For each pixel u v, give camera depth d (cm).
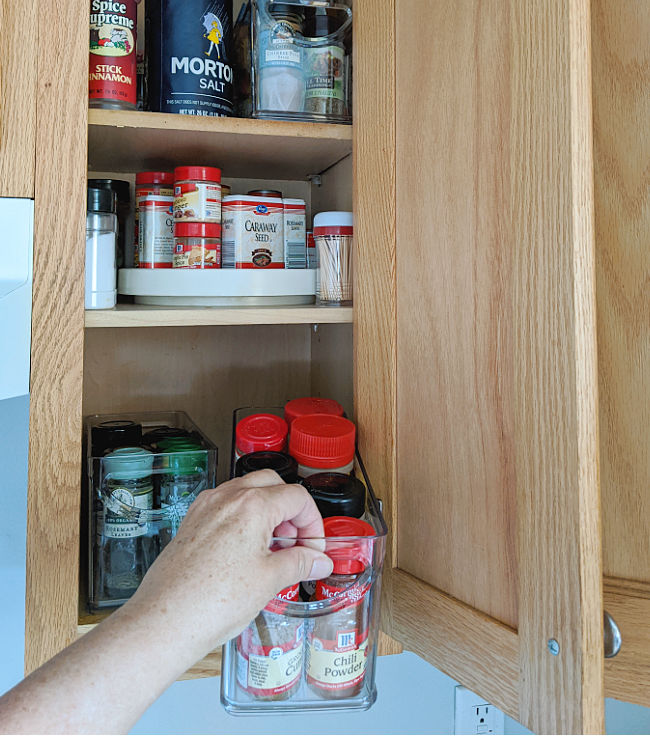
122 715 44
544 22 47
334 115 83
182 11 77
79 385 68
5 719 41
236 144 83
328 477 69
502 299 53
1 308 66
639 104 62
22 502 96
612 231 64
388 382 72
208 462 81
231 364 107
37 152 67
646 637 64
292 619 61
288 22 81
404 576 69
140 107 86
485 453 56
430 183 64
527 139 49
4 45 65
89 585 76
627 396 65
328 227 84
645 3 61
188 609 49
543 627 49
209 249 82
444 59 61
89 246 73
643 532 64
